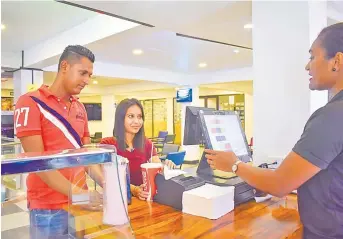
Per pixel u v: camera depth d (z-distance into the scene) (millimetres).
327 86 961
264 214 1222
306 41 1860
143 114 1879
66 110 1415
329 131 819
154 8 2264
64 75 1393
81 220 962
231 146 1572
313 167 832
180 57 6285
